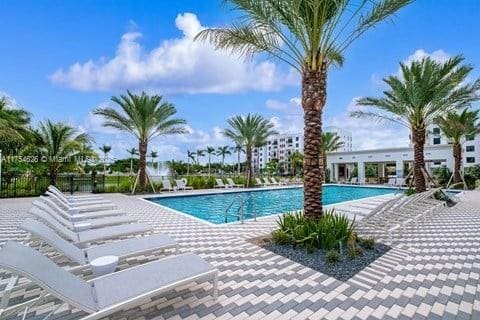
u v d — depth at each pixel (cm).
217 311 308
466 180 2084
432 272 417
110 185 1777
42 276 246
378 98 1352
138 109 1591
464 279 393
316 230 515
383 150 2814
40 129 1569
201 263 343
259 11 544
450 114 1792
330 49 587
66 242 413
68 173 1636
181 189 1873
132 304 264
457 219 838
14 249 258
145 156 1694
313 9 530
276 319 294
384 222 667
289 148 9131
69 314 299
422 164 1288
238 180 2305
